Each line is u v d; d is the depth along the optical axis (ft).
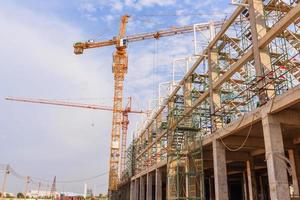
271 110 63.62
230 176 147.43
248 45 92.27
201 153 97.60
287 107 62.49
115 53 305.12
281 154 62.49
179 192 105.91
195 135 106.22
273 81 69.56
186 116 114.21
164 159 136.87
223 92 109.40
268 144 63.46
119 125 305.94
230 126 80.43
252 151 102.47
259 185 132.87
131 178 222.07
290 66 80.18
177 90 144.05
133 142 239.91
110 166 299.79
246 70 96.94
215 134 88.38
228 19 91.91
